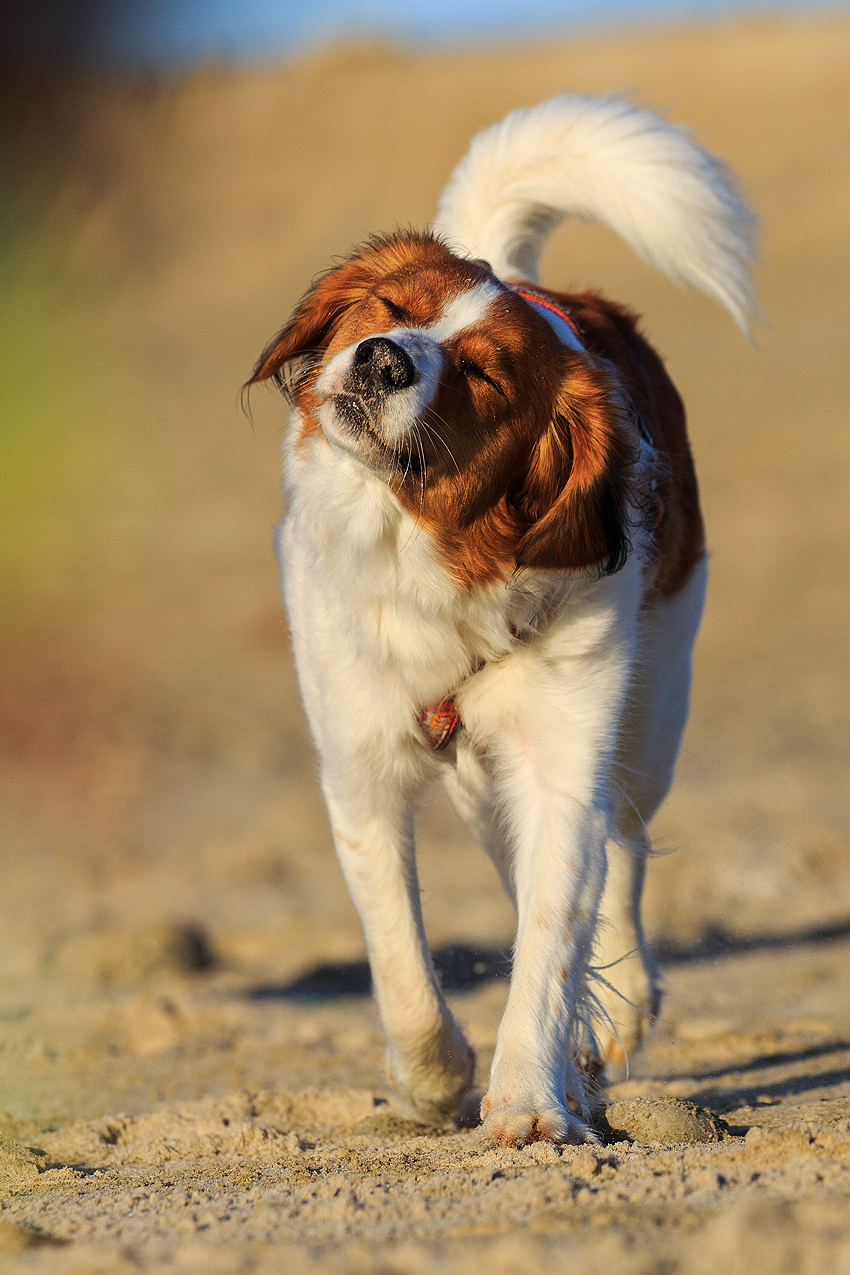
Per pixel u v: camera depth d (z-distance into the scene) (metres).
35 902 15.30
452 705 7.69
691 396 39.47
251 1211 5.61
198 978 12.77
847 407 37.19
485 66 74.44
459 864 16.45
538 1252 4.65
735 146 59.06
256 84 76.88
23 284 60.22
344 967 12.82
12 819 18.66
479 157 9.72
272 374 8.12
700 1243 4.66
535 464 7.34
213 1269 4.73
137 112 73.94
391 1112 8.14
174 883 16.00
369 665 7.64
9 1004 11.77
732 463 34.31
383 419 6.82
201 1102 8.42
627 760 8.66
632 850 8.92
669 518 8.57
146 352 52.97
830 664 23.28
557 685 7.43
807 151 57.44
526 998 7.00
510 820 7.77
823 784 18.03
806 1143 5.92
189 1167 6.91
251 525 34.28
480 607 7.33
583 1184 5.55
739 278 9.52
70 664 25.62
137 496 37.25
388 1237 5.07
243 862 16.66
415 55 80.00
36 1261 5.01
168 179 69.31
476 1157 6.25
